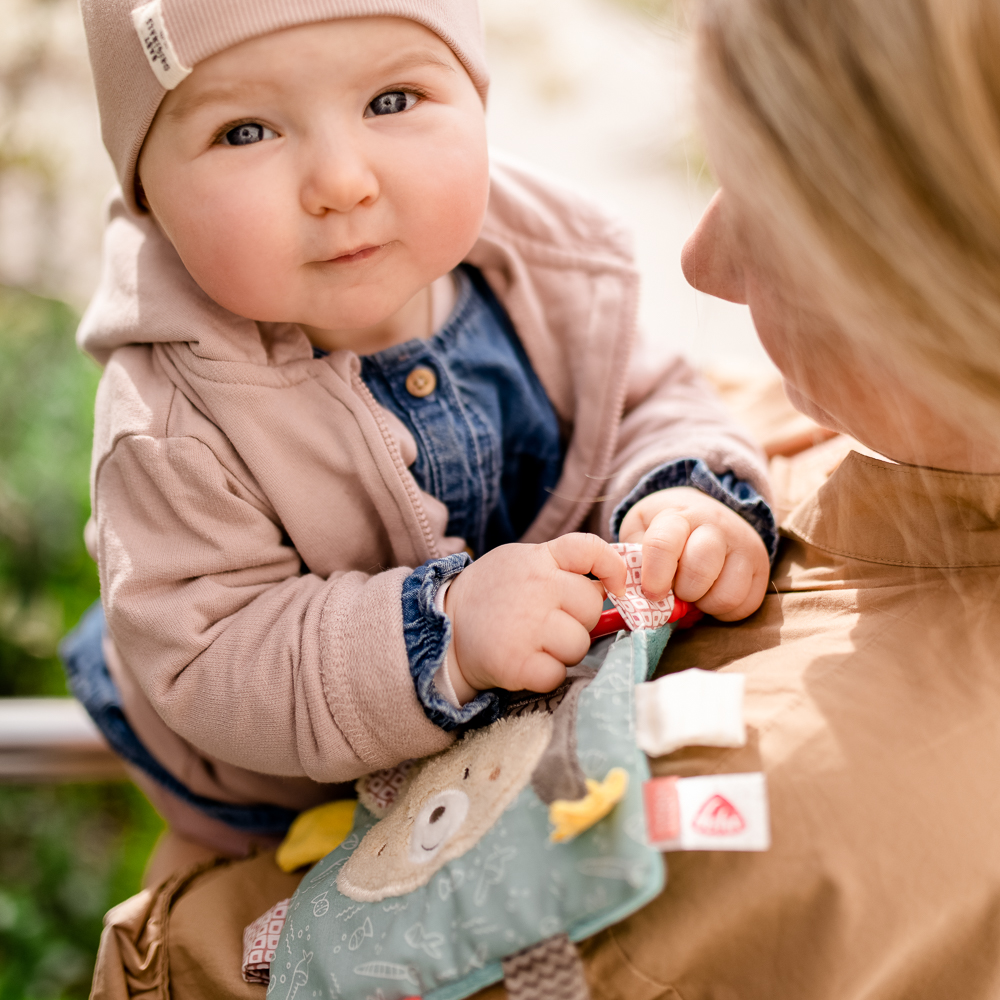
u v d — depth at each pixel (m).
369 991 0.70
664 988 0.67
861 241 0.63
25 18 2.45
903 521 0.79
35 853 1.80
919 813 0.66
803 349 0.73
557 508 1.13
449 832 0.71
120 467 0.93
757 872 0.65
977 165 0.60
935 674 0.71
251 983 0.83
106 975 0.88
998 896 0.67
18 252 2.35
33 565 2.00
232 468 0.93
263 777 1.09
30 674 1.93
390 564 1.03
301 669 0.82
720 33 0.67
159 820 1.85
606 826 0.64
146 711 1.12
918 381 0.66
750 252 0.72
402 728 0.80
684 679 0.71
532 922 0.65
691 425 1.11
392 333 1.05
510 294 1.14
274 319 0.90
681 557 0.85
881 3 0.60
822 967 0.65
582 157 2.38
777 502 1.04
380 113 0.84
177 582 0.90
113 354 1.01
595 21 2.84
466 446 1.06
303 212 0.83
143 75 0.82
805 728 0.69
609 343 1.13
